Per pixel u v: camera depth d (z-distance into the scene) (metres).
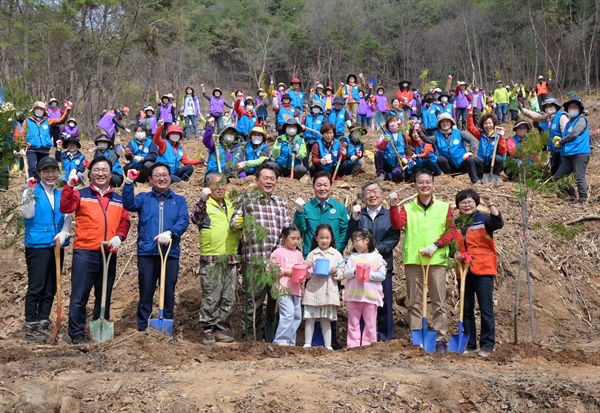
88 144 21.05
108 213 7.09
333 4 58.56
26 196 6.78
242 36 57.62
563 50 43.41
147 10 31.69
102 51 29.52
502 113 22.97
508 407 5.09
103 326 6.79
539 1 47.00
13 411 4.71
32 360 6.02
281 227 7.33
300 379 5.30
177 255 7.23
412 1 58.31
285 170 11.58
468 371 5.68
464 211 6.85
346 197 10.34
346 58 55.53
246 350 6.39
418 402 5.09
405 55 54.44
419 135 11.47
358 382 5.28
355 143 11.96
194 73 49.97
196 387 5.18
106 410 4.83
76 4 28.05
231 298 7.20
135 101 36.00
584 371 5.81
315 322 7.25
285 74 57.81
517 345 6.58
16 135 6.43
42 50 28.61
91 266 7.00
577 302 8.65
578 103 10.33
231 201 7.40
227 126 10.82
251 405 4.90
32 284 7.12
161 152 11.24
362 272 6.68
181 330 7.89
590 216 9.80
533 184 6.95
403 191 10.68
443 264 6.92
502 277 8.67
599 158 15.56
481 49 51.12
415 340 6.70
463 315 7.04
